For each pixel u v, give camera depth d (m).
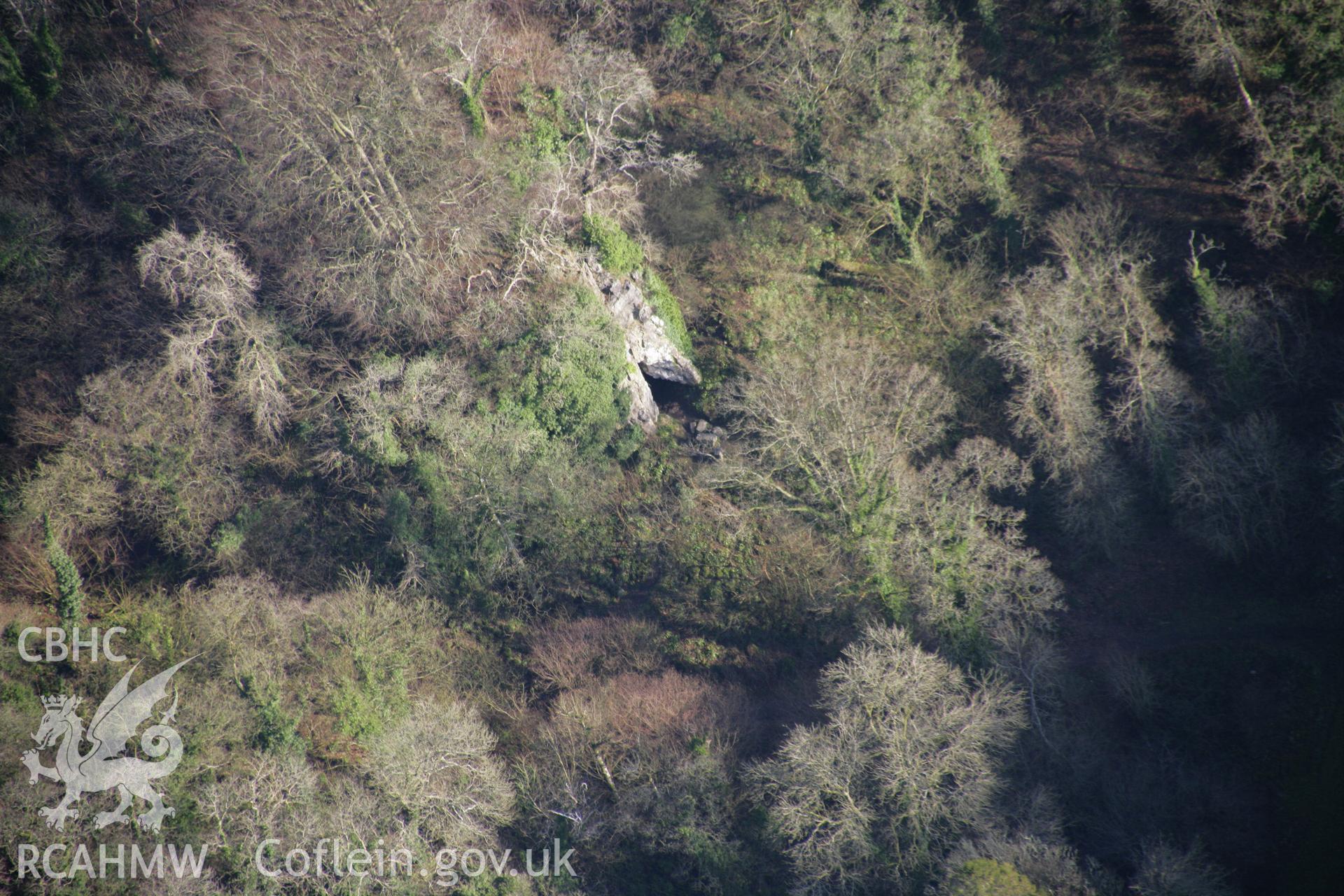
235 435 114.12
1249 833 94.50
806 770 91.81
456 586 112.25
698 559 114.50
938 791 92.06
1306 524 106.69
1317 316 112.12
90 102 115.88
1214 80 118.06
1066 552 112.19
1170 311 116.50
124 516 110.88
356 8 112.69
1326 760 96.94
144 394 109.75
